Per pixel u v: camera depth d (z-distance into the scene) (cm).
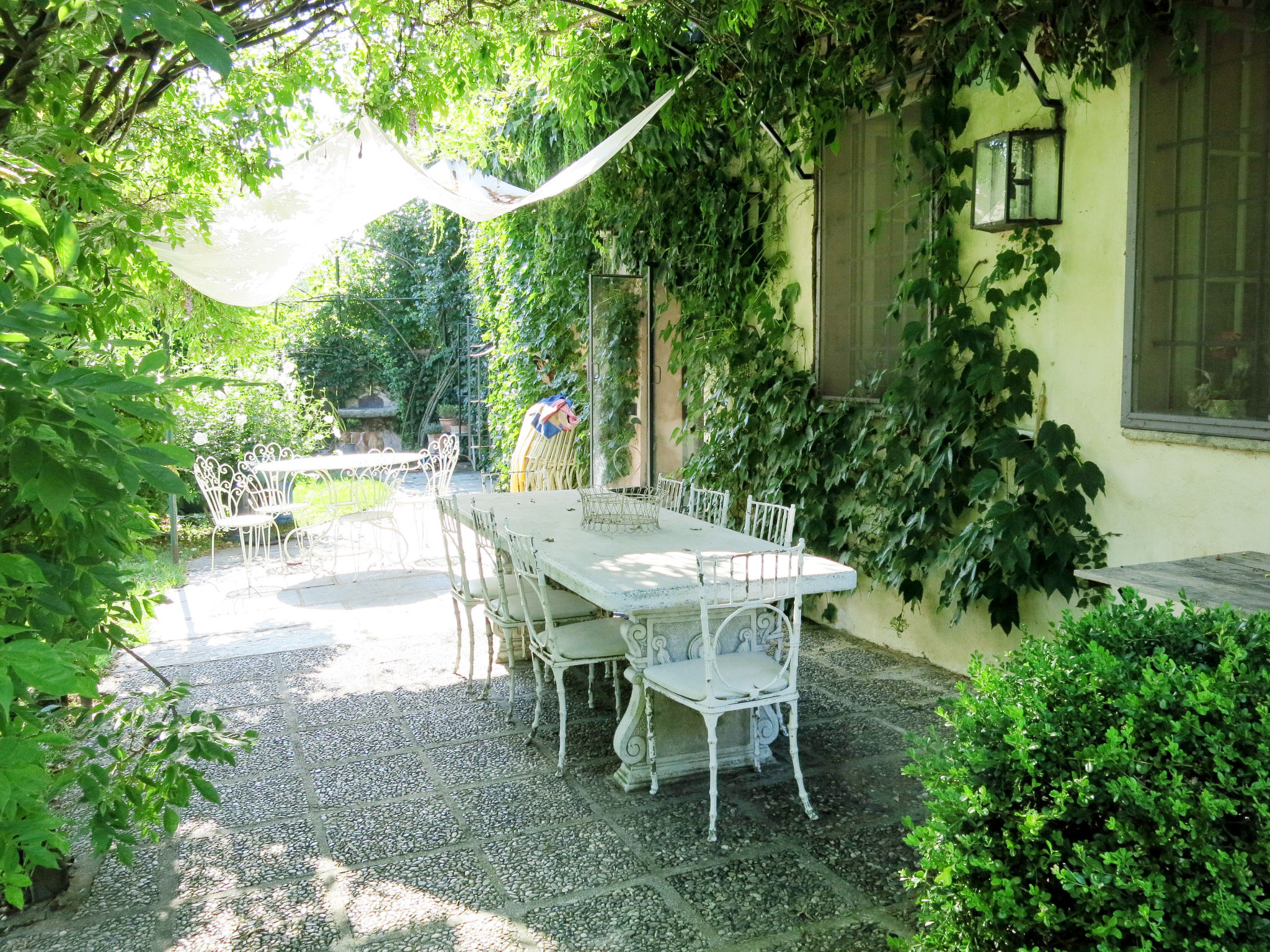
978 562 395
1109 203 353
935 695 408
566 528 398
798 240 536
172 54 312
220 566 730
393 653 490
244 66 425
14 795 129
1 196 157
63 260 167
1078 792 165
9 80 238
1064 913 164
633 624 315
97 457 133
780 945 227
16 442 127
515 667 461
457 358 1449
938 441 411
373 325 1496
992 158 381
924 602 459
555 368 863
